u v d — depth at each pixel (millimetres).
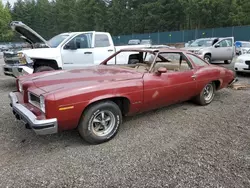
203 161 2881
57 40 7219
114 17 49344
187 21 40344
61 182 2494
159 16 42188
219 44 12367
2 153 3100
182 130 3830
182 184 2455
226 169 2717
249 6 32812
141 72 3861
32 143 3389
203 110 4855
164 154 3055
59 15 60281
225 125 4027
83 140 3477
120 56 5152
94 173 2650
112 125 3461
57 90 2975
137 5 47375
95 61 7375
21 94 3738
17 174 2629
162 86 3971
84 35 7227
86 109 3170
